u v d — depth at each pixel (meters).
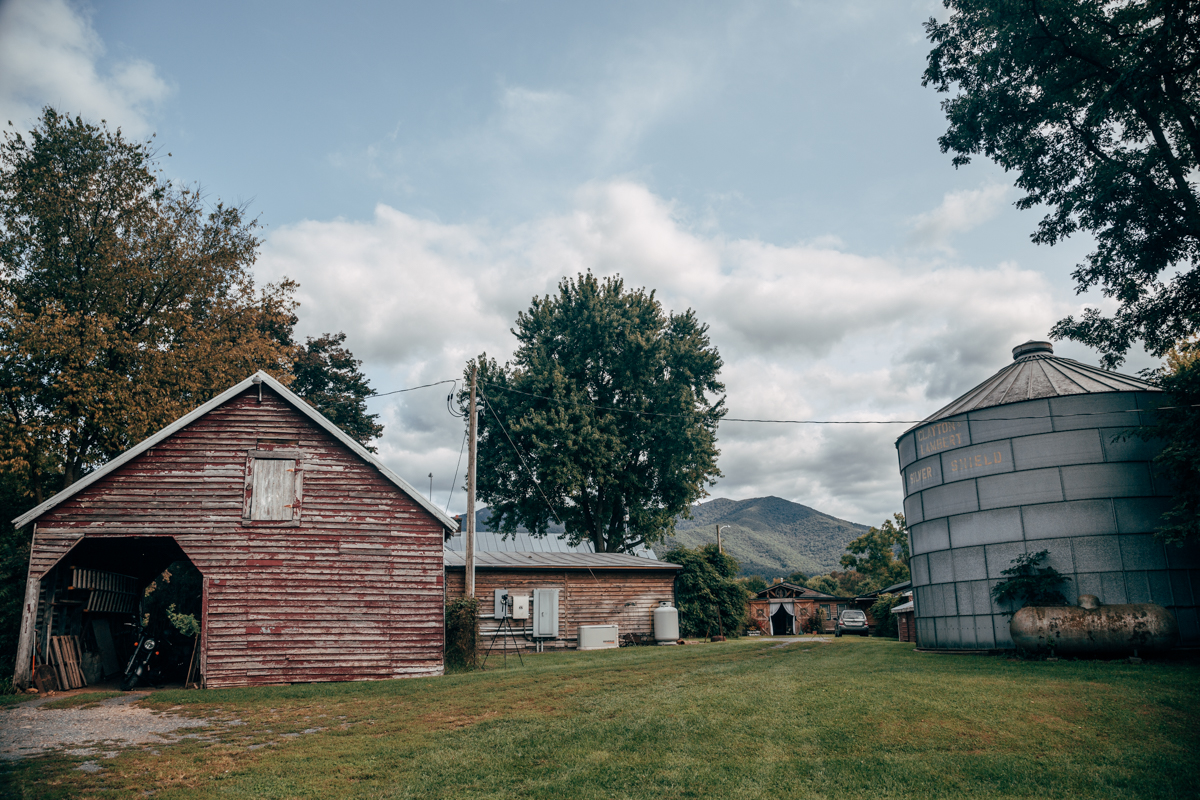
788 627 63.03
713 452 42.56
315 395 46.38
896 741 9.97
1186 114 20.67
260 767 8.88
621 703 12.52
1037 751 9.59
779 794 7.91
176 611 29.91
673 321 46.00
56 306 27.44
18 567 19.20
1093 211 22.33
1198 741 10.00
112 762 9.20
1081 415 19.53
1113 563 18.52
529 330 44.88
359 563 18.22
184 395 29.86
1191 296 22.47
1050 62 21.12
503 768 8.80
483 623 28.66
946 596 21.48
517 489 42.22
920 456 23.02
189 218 33.38
